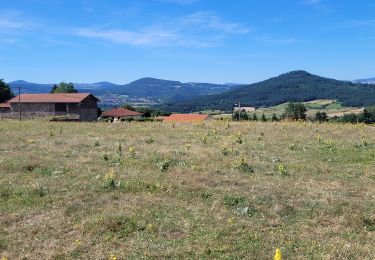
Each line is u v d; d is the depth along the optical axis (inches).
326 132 892.6
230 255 314.0
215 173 534.3
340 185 482.3
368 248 324.2
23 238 343.9
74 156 643.5
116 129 1013.2
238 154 655.1
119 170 550.0
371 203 420.5
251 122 1160.2
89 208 406.6
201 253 316.2
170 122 1193.4
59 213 393.7
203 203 423.2
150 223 369.7
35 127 1083.9
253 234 350.0
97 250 322.3
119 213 387.5
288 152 672.4
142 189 464.4
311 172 542.0
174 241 337.7
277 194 445.4
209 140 802.8
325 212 398.3
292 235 349.1
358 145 713.0
